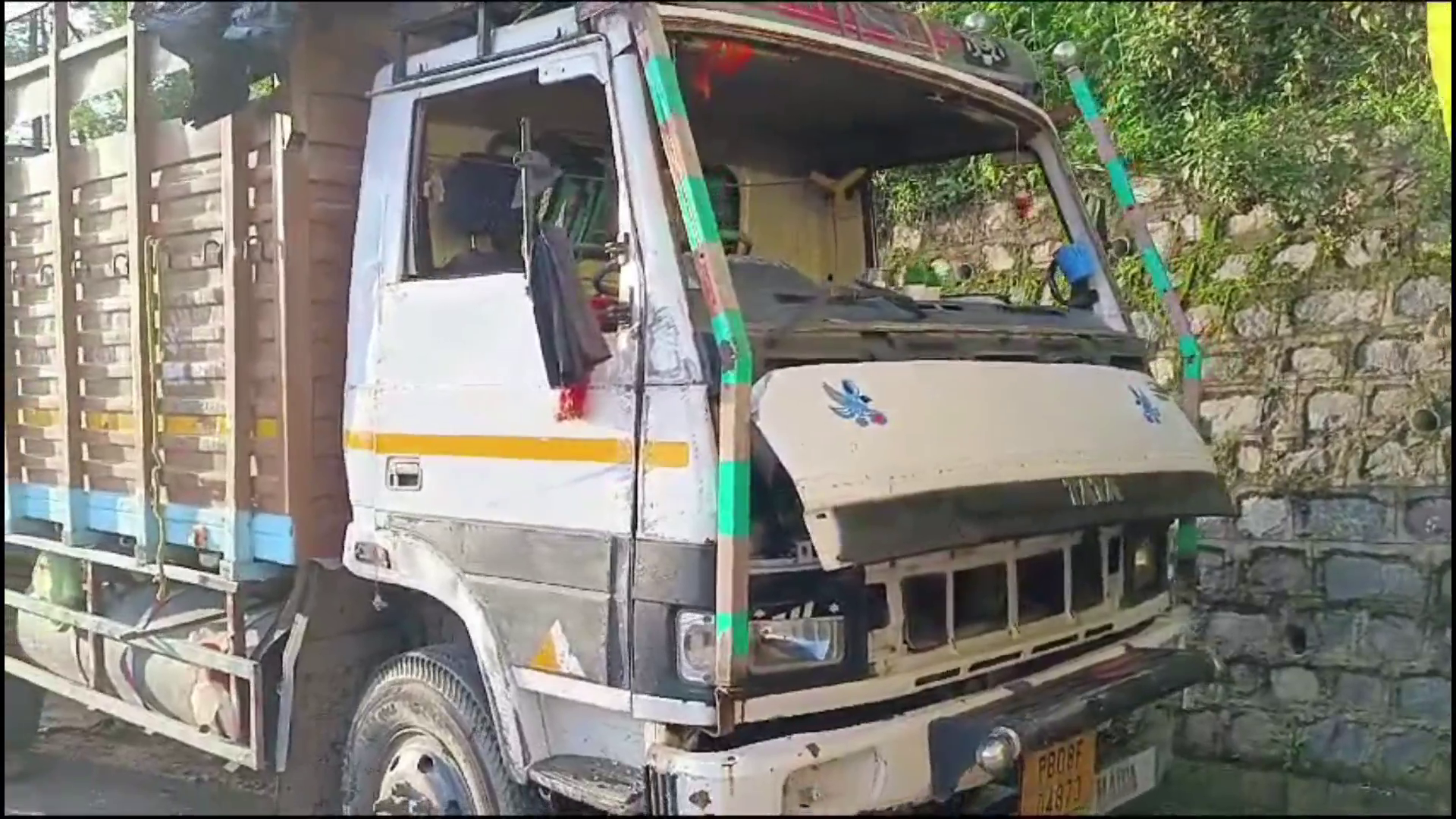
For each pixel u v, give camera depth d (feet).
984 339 12.51
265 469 14.69
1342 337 16.76
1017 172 17.51
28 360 19.36
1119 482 12.07
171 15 14.33
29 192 18.95
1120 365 14.34
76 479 18.26
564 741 11.62
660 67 10.75
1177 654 12.89
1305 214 17.48
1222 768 16.84
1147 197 19.34
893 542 9.94
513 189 13.61
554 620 11.27
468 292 12.28
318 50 14.15
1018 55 15.53
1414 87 18.78
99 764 20.01
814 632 10.44
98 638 17.89
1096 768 11.90
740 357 9.83
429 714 12.67
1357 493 16.37
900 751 10.60
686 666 10.27
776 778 9.89
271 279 14.40
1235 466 17.43
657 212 10.87
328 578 14.30
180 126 15.65
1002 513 10.77
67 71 18.01
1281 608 16.84
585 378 10.88
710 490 10.19
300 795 14.38
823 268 16.01
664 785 10.07
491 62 12.39
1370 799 15.61
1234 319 17.78
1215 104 21.15
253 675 14.52
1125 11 23.26
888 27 13.67
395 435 12.96
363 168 13.75
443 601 12.42
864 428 10.43
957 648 11.30
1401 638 15.92
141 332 16.34
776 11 12.34
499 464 11.84
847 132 15.44
